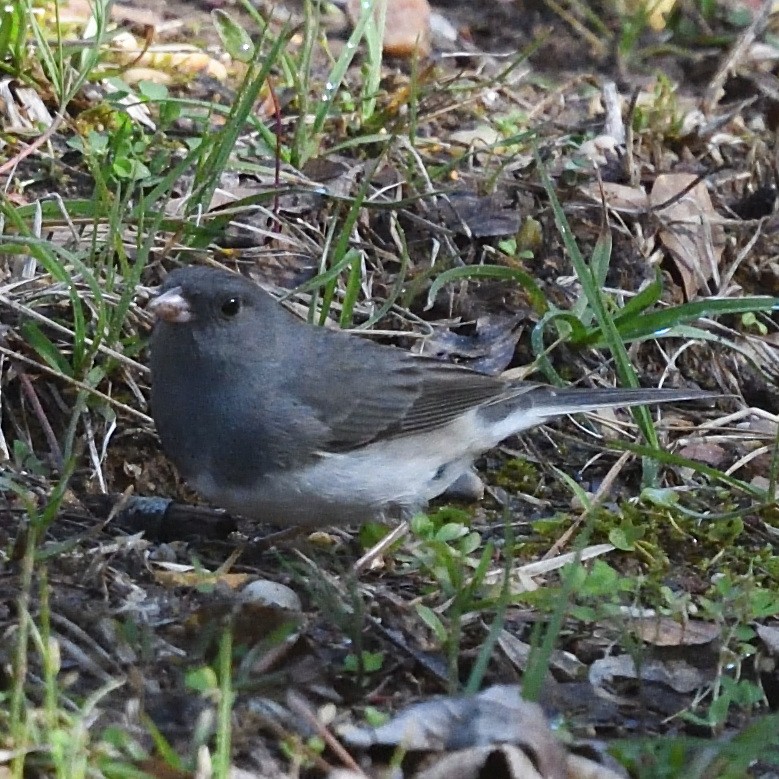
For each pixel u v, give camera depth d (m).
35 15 11.69
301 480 7.96
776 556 8.88
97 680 6.44
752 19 15.23
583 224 11.38
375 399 8.13
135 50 12.45
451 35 14.26
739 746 6.03
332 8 13.95
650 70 14.24
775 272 11.48
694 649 7.40
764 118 13.37
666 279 11.28
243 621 6.89
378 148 11.72
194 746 5.82
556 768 6.11
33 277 9.61
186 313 7.65
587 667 7.18
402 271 10.08
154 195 9.72
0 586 7.15
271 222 10.72
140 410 9.34
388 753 6.09
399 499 8.34
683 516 9.12
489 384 8.72
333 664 6.82
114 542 7.83
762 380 10.82
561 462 9.85
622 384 9.84
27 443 9.07
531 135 11.32
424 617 7.09
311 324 8.94
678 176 12.03
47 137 10.49
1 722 5.86
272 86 11.95
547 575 8.23
